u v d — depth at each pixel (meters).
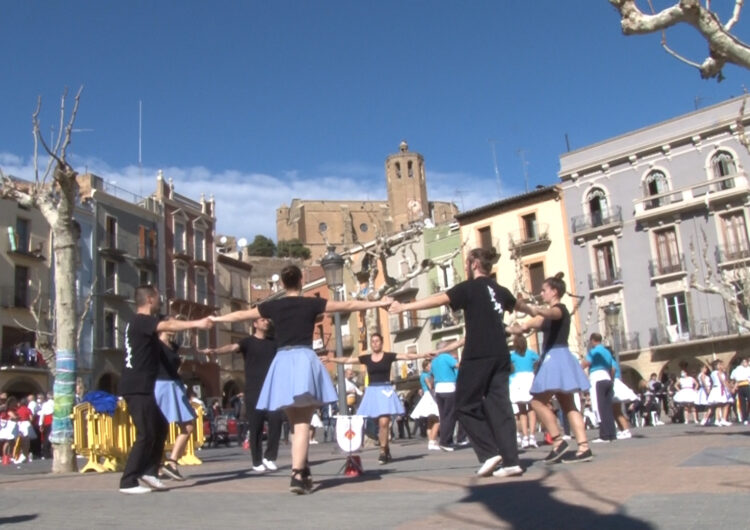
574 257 44.84
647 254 41.94
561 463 8.33
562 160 45.91
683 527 3.98
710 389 20.47
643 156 42.62
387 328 53.25
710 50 8.50
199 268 52.38
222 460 15.17
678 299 40.78
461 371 7.07
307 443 6.65
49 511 6.00
